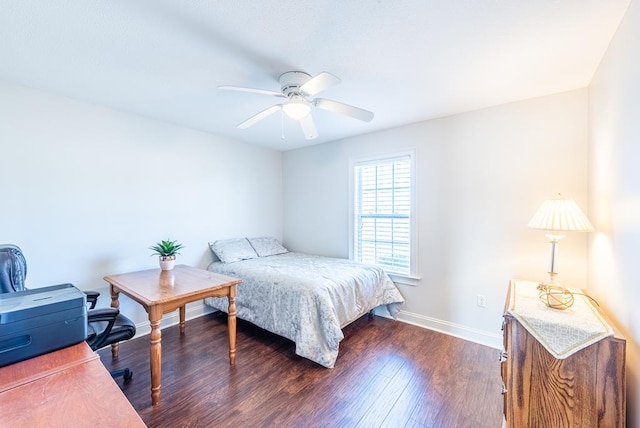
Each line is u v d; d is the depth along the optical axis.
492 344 2.65
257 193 4.14
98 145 2.61
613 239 1.60
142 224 2.92
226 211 3.73
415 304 3.14
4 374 0.91
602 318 1.47
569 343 1.36
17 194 2.20
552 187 2.35
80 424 0.69
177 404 1.85
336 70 1.97
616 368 1.28
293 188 4.38
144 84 2.18
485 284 2.69
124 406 0.76
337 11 1.38
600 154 1.88
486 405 1.85
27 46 1.67
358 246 3.69
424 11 1.38
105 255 2.66
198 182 3.41
